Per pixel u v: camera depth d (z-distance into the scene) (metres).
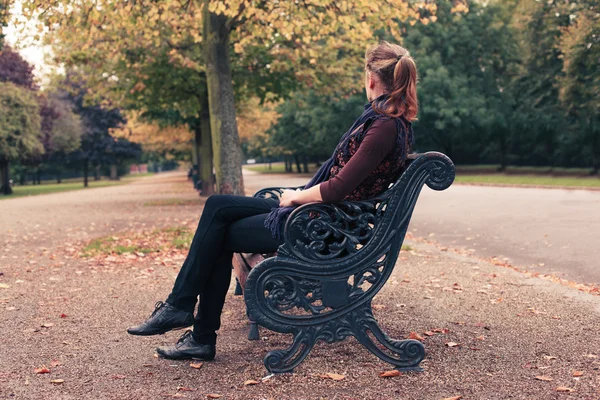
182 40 16.53
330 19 9.89
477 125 41.12
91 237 10.73
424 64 38.75
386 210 2.92
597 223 11.18
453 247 9.16
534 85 39.59
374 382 2.93
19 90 38.12
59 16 9.27
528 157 46.84
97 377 3.09
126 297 5.27
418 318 4.26
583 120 36.69
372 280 2.97
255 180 49.94
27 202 26.72
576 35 31.50
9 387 2.96
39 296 5.36
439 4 39.53
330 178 2.93
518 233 10.36
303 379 2.98
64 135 48.91
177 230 10.96
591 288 5.59
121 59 15.95
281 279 2.89
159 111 21.56
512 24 41.47
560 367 3.12
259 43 14.70
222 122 11.55
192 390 2.87
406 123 2.90
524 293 5.10
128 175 112.88
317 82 17.23
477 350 3.45
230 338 3.80
